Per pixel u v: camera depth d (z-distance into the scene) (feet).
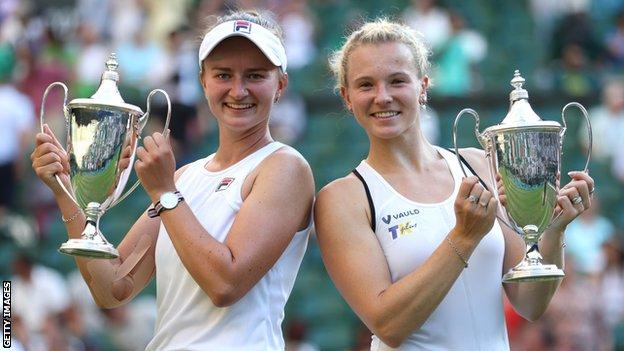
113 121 44.32
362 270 43.14
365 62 44.16
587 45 129.80
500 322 44.45
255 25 44.21
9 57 121.60
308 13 131.85
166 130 43.24
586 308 82.84
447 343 43.60
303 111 121.19
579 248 97.91
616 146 117.39
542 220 43.32
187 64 115.65
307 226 45.11
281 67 44.73
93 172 44.14
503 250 44.65
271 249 42.78
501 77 128.57
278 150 44.78
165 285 44.32
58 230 112.06
